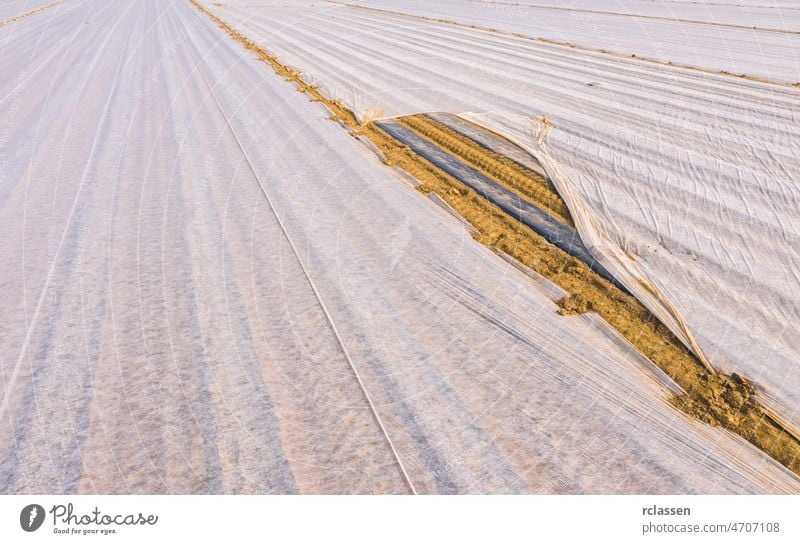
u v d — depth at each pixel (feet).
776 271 15.88
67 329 13.82
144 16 77.41
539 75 40.24
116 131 29.50
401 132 28.78
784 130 27.66
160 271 16.26
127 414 11.23
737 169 23.12
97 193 21.72
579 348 13.00
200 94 36.68
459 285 15.40
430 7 89.66
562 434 10.68
